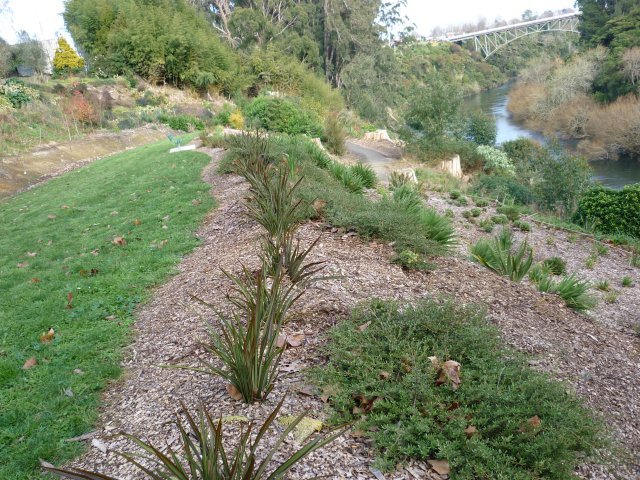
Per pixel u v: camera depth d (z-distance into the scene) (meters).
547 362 3.71
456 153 24.52
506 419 2.50
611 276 8.70
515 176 23.78
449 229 6.30
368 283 4.47
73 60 33.12
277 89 38.84
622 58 40.06
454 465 2.29
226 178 9.91
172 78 34.78
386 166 20.70
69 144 21.31
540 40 90.19
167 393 3.09
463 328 3.28
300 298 3.99
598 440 2.55
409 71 70.06
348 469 2.30
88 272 5.85
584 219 12.39
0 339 4.28
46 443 2.81
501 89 79.56
